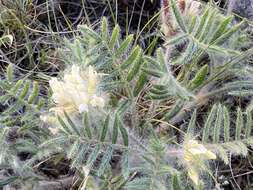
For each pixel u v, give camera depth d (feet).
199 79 0.70
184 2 0.66
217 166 0.79
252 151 0.78
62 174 0.82
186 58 0.62
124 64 0.68
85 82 0.59
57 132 0.60
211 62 0.75
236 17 0.91
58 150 0.70
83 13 0.99
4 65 0.92
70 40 0.91
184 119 0.81
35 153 0.71
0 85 0.69
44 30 0.96
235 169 0.82
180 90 0.66
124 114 0.73
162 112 0.81
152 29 0.96
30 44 0.91
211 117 0.62
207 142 0.64
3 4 0.93
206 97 0.77
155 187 0.59
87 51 0.68
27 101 0.73
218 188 0.68
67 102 0.59
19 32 0.94
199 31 0.61
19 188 0.74
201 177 0.68
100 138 0.60
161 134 0.78
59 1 0.99
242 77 0.78
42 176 0.77
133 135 0.67
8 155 0.69
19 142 0.71
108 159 0.61
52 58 0.88
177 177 0.56
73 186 0.77
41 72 0.87
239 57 0.74
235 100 0.83
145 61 0.68
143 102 0.82
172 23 0.69
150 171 0.61
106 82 0.68
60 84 0.59
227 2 0.92
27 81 0.69
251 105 0.66
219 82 0.78
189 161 0.59
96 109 0.61
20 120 0.75
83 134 0.59
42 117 0.62
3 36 0.88
